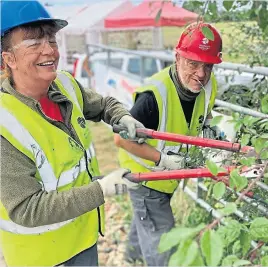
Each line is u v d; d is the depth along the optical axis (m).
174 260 1.19
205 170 1.95
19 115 2.11
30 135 2.11
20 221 2.05
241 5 3.30
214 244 1.21
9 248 2.34
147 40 15.89
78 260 2.46
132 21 11.97
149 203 3.33
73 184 2.29
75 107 2.44
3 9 2.05
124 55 11.13
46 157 2.16
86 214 2.43
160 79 3.12
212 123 2.20
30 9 2.05
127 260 4.15
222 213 1.31
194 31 2.96
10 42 2.08
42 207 2.01
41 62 2.11
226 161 2.38
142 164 2.97
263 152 1.99
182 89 3.11
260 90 3.53
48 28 2.12
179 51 3.00
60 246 2.34
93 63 11.40
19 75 2.14
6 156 2.02
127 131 2.49
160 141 3.12
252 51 3.84
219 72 4.34
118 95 9.45
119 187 2.02
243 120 2.18
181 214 4.87
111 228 5.09
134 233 4.03
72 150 2.28
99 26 12.18
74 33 13.05
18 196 2.01
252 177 2.11
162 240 1.23
